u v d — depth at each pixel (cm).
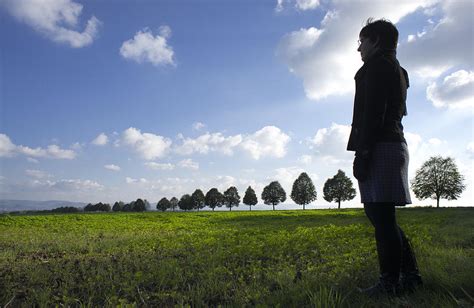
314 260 462
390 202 254
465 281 255
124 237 936
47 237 946
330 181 8769
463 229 798
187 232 1106
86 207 11725
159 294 307
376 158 255
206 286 329
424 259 372
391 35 274
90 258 541
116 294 311
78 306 288
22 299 308
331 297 235
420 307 218
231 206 11038
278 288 313
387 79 254
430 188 6438
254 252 523
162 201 12212
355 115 282
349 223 1391
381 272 264
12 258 565
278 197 9988
